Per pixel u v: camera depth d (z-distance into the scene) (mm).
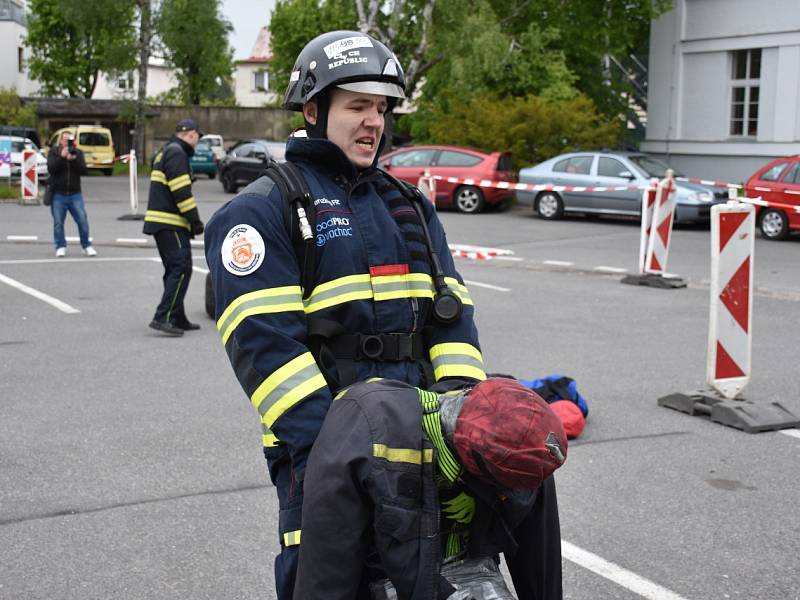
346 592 2053
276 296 2234
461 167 22500
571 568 4016
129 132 45906
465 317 2455
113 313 9516
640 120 29781
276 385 2178
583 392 6793
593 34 27844
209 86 44406
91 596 3699
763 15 23781
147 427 5809
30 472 5004
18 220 18797
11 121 43344
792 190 16828
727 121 25188
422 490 2061
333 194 2371
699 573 3990
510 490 2105
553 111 23828
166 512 4508
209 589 3773
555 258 14625
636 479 5078
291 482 2246
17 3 56531
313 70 2391
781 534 4395
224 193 28094
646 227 11992
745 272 6289
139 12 39438
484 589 2119
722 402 6188
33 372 7141
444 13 26422
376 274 2338
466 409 2051
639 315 9820
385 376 2328
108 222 19062
